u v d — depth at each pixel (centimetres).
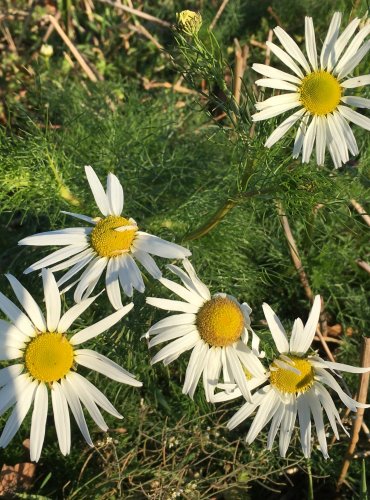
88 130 32
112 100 34
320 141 21
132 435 25
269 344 21
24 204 27
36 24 39
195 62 22
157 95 35
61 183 27
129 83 37
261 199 26
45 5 40
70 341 20
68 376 20
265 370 20
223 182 30
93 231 20
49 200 27
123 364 25
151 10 40
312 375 20
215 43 23
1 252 31
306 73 21
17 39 38
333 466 25
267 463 24
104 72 38
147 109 33
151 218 28
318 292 30
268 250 31
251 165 23
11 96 35
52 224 27
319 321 28
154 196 31
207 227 25
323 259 29
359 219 29
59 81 36
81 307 20
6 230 31
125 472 24
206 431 24
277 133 21
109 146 31
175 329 19
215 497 25
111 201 21
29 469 24
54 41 39
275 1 38
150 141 33
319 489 25
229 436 25
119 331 25
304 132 21
